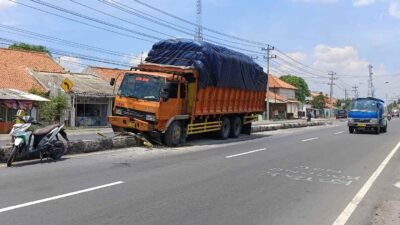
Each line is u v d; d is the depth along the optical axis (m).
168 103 17.58
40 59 46.66
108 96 41.25
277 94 92.38
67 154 14.01
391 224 7.45
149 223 6.77
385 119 35.12
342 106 126.81
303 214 7.80
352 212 8.09
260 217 7.46
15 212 7.04
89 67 50.78
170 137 17.84
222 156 15.33
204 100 19.77
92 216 6.97
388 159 16.31
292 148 19.12
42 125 12.95
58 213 7.06
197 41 19.58
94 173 10.77
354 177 12.01
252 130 29.72
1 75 38.94
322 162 14.79
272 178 11.31
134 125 17.28
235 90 22.67
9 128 32.41
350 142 23.58
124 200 8.12
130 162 12.95
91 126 40.47
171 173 11.31
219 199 8.64
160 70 18.94
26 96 33.75
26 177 9.95
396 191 10.33
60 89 38.94
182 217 7.20
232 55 22.03
